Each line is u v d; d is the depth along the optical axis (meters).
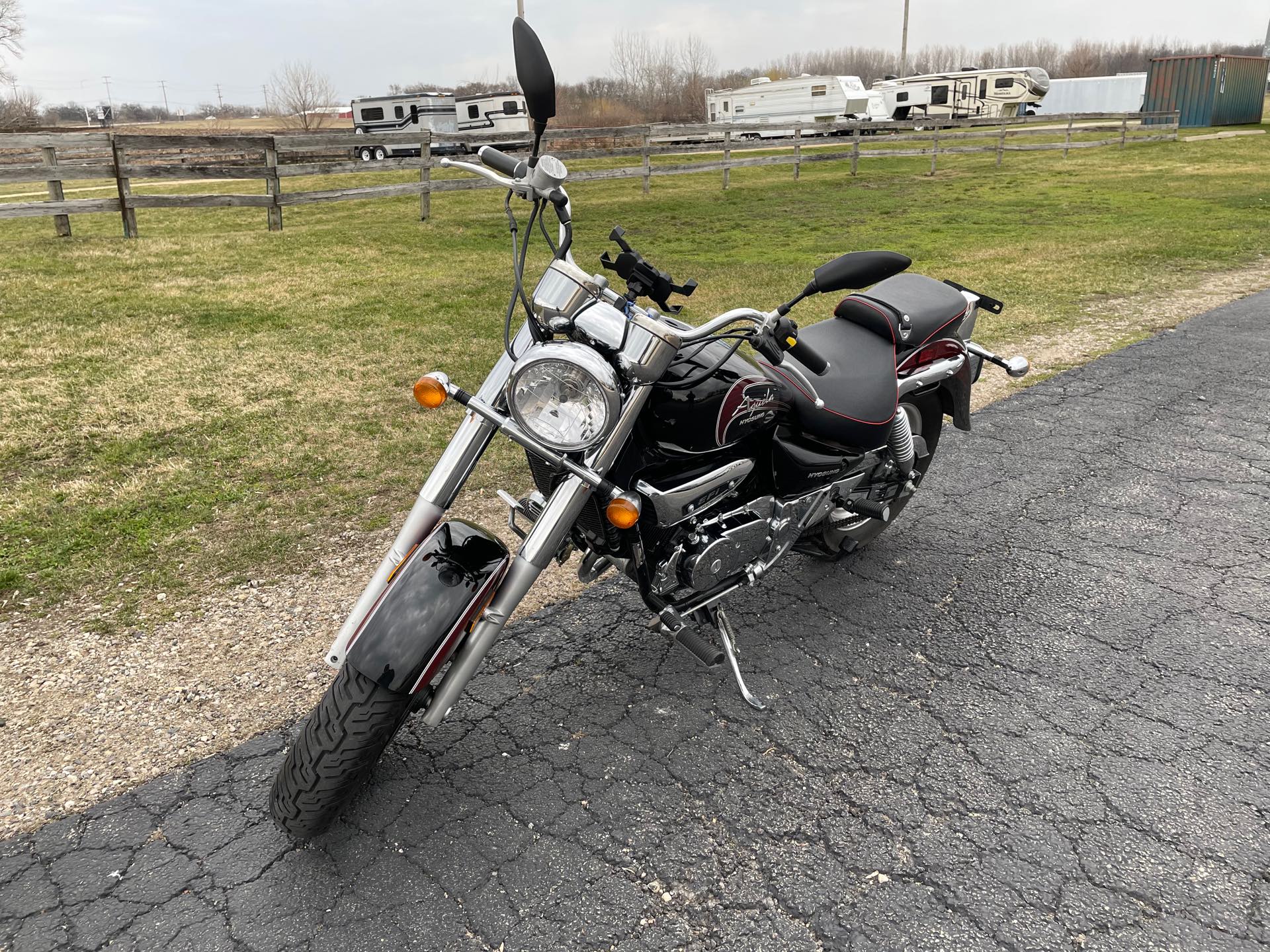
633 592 3.87
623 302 2.50
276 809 2.50
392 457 5.21
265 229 13.96
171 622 3.62
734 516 2.99
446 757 2.92
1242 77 36.53
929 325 3.78
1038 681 3.26
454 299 9.24
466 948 2.26
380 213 15.90
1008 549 4.21
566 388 2.33
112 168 12.21
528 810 2.70
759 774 2.83
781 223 15.14
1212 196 17.20
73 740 2.98
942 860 2.51
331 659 2.60
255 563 4.07
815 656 3.43
